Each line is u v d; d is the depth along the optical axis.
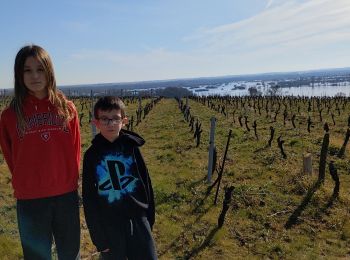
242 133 7.14
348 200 3.15
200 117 10.70
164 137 7.27
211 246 2.46
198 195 3.42
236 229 2.72
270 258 2.34
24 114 1.36
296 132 7.09
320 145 5.45
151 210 1.53
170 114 12.45
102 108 1.45
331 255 2.36
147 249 1.42
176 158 5.20
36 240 1.42
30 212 1.40
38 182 1.38
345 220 2.82
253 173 4.09
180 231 2.67
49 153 1.38
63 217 1.44
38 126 1.37
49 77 1.36
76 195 1.47
